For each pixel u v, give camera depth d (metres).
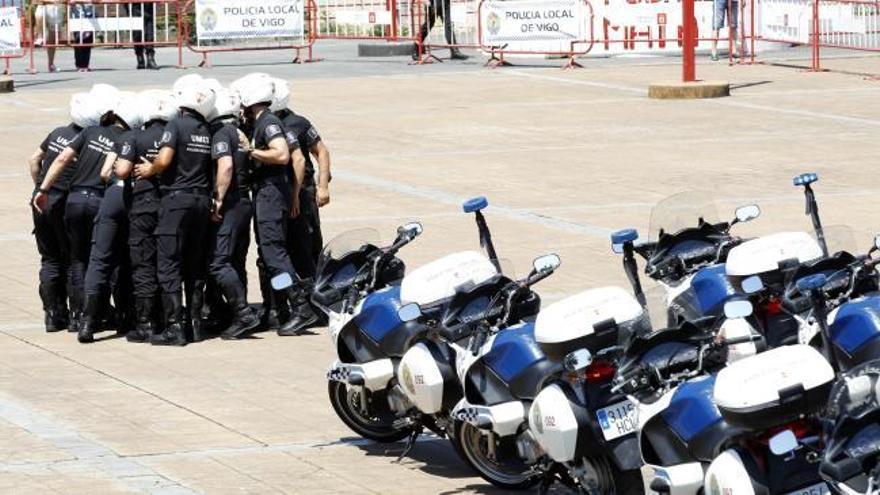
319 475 13.86
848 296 13.05
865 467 9.80
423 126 34.44
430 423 13.93
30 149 32.00
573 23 44.56
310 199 19.36
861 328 12.71
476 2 47.59
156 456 14.45
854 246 14.64
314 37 48.09
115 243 18.98
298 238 19.31
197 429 15.33
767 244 13.71
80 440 14.98
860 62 44.44
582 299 11.97
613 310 11.88
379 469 14.04
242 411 15.93
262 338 18.98
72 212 18.98
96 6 45.12
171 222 18.42
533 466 12.52
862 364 11.55
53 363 17.97
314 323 19.22
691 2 38.00
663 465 11.09
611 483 11.75
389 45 48.19
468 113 36.22
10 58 46.53
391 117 35.75
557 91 39.66
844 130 32.78
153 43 45.22
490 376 12.66
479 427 12.62
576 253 22.38
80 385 17.00
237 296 18.86
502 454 13.34
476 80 42.12
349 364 14.16
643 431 11.23
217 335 19.23
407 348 13.80
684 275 14.73
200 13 45.81
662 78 41.56
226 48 46.72
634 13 46.44
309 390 16.67
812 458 10.34
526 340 12.50
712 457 10.77
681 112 35.78
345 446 14.76
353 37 49.12
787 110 35.72
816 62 42.66
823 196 25.91
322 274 14.63
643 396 11.31
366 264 14.52
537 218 24.95
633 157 30.27
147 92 19.16
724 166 29.00
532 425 12.05
